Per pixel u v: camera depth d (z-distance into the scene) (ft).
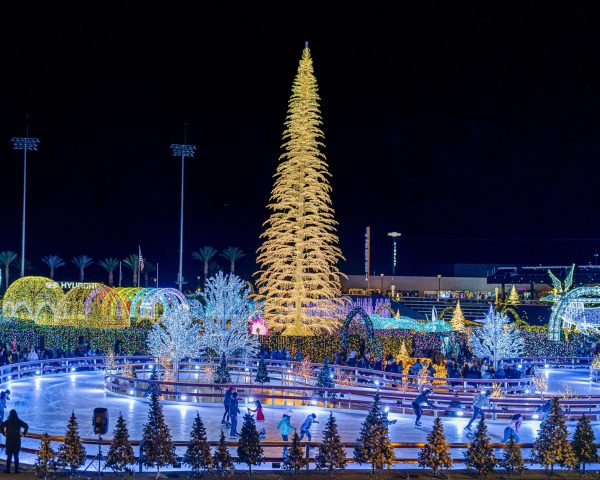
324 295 236.02
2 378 136.67
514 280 439.22
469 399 113.19
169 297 214.69
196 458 71.51
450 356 163.73
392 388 133.08
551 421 77.20
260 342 177.37
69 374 154.71
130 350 173.06
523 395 126.82
